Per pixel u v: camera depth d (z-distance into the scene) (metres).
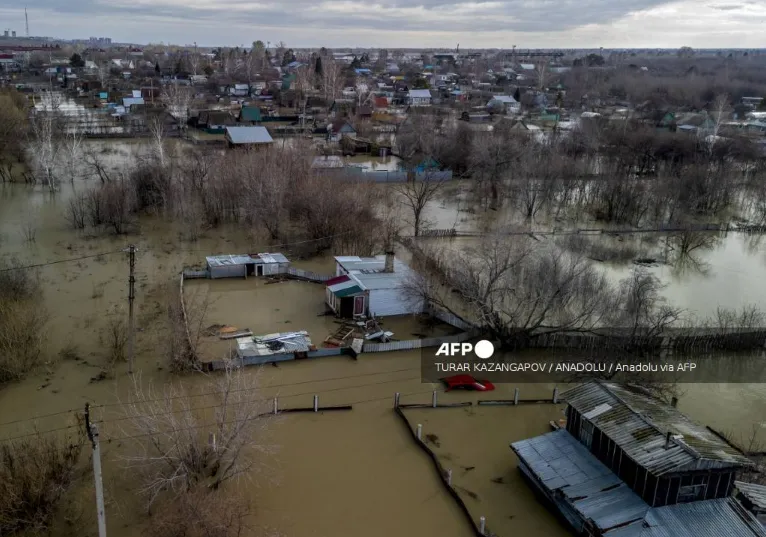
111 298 46.34
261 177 64.38
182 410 31.88
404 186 87.06
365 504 26.83
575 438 28.41
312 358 39.22
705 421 34.53
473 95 195.12
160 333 40.97
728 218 80.69
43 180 78.19
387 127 139.00
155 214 68.50
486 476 29.14
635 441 24.78
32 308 39.53
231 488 27.05
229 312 45.25
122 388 34.44
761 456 30.31
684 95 183.62
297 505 26.44
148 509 25.33
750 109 166.00
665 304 49.81
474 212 77.31
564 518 25.80
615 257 62.41
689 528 22.36
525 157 83.88
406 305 46.66
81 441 28.00
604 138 106.56
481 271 45.41
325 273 54.34
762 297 54.09
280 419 32.38
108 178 75.00
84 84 171.00
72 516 24.88
